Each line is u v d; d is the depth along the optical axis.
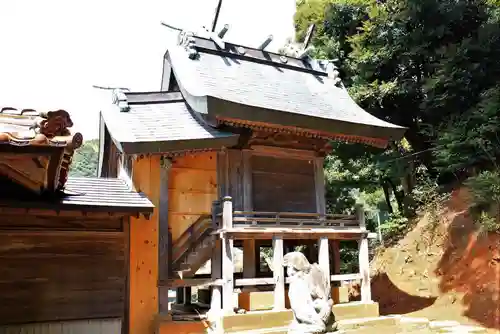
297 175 14.08
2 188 8.20
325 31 23.06
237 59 15.65
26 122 5.78
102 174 17.58
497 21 18.34
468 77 17.47
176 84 15.39
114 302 10.31
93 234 10.40
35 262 9.62
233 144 11.68
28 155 5.57
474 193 14.38
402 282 16.08
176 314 12.15
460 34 19.81
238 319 10.67
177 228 12.92
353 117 14.46
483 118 15.62
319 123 12.88
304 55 17.38
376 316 12.74
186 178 13.36
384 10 20.36
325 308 9.45
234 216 12.73
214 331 10.65
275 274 11.59
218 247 11.66
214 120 11.85
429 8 18.92
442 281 14.54
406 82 19.61
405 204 20.50
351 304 12.54
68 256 9.99
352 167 22.05
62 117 5.43
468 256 14.20
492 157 15.25
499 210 13.69
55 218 9.99
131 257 10.76
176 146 11.05
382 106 20.67
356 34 21.38
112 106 12.91
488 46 17.78
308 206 14.01
